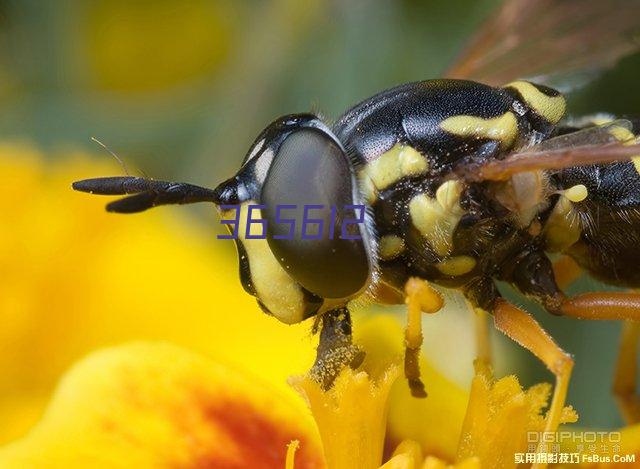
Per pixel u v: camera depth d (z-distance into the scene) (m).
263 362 0.06
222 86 0.06
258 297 0.05
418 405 0.05
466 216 0.05
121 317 0.06
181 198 0.05
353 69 0.06
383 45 0.06
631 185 0.05
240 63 0.06
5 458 0.05
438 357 0.06
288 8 0.06
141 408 0.05
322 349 0.05
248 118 0.06
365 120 0.05
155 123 0.06
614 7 0.06
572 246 0.05
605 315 0.05
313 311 0.05
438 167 0.05
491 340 0.06
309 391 0.05
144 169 0.06
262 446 0.05
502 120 0.05
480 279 0.05
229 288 0.06
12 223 0.06
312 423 0.05
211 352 0.06
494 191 0.05
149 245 0.06
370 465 0.05
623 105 0.06
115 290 0.06
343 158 0.05
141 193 0.05
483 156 0.05
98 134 0.06
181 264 0.06
